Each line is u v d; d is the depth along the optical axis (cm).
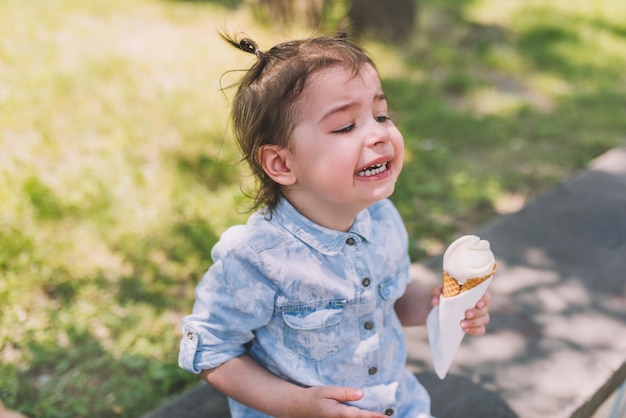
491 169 388
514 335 229
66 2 569
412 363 217
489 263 141
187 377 228
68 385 223
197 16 584
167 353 237
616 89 516
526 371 214
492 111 466
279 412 141
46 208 295
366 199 130
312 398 136
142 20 560
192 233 295
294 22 556
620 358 221
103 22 543
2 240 272
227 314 140
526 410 201
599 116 465
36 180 306
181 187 328
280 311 141
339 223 140
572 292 252
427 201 347
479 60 561
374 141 126
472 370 214
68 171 329
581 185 323
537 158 402
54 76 422
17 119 365
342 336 144
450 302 144
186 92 423
